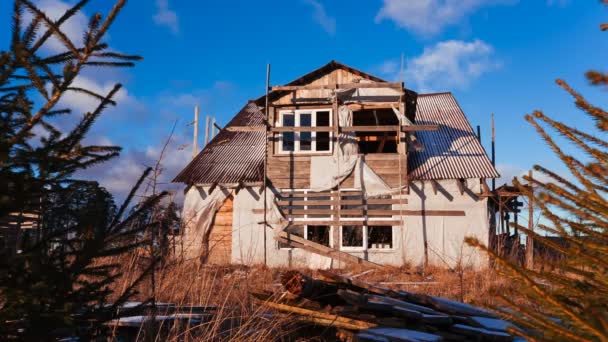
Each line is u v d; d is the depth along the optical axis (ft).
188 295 21.11
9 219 8.79
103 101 8.75
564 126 7.14
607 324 5.05
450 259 54.24
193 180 61.21
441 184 56.59
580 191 6.81
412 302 19.45
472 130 66.90
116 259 16.44
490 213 58.90
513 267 5.81
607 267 6.35
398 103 57.36
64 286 8.54
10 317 8.00
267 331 16.76
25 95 8.64
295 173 59.16
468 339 16.10
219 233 59.88
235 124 76.18
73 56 8.32
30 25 7.84
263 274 33.96
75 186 9.02
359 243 57.41
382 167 57.72
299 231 58.23
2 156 7.73
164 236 16.14
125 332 15.75
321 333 18.03
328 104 59.57
